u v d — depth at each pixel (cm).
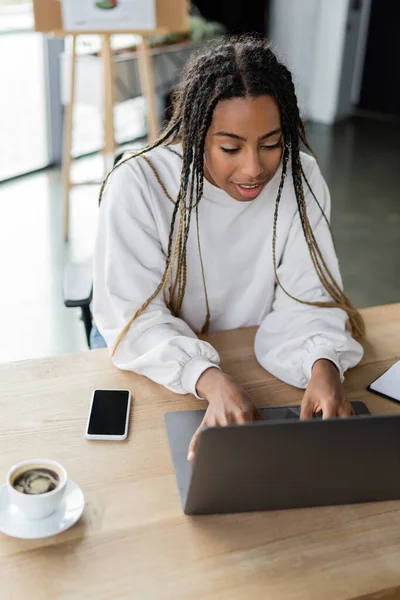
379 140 548
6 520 84
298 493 87
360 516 90
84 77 402
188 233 125
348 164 488
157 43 443
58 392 110
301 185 123
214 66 107
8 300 283
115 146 327
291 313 128
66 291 147
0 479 92
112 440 100
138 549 82
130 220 121
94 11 294
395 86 597
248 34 123
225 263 131
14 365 116
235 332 132
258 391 114
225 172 110
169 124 126
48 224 358
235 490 84
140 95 430
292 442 76
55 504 83
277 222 129
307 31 573
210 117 106
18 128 459
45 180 417
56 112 425
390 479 88
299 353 117
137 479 93
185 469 94
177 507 89
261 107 103
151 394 110
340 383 109
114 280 120
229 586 79
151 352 111
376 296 312
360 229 383
